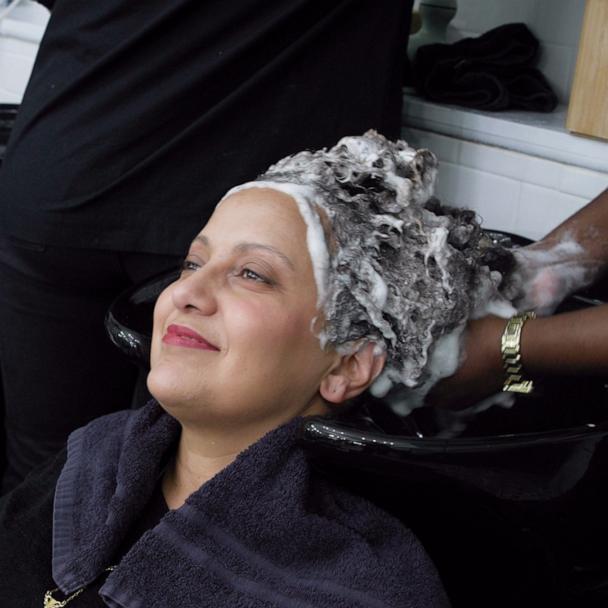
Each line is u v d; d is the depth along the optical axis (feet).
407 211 2.78
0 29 6.26
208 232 2.80
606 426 2.54
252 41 3.47
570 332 2.83
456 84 4.48
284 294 2.67
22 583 2.87
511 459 2.46
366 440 2.46
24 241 3.75
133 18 3.51
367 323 2.75
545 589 2.77
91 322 4.01
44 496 3.08
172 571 2.60
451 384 2.93
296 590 2.56
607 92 3.80
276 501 2.63
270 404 2.71
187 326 2.68
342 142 2.94
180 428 2.97
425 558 2.63
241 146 3.59
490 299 2.96
